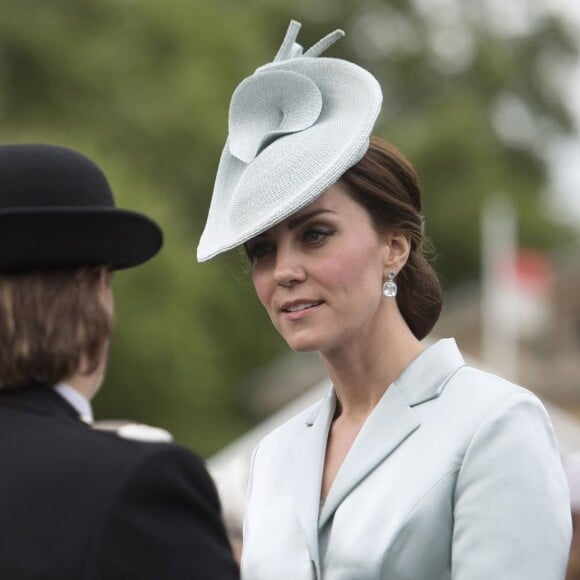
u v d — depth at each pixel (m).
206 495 7.22
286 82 8.56
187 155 77.44
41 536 6.90
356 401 8.69
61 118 76.44
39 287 7.22
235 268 9.31
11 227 7.15
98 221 7.27
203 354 68.25
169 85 78.94
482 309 87.50
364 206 8.38
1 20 77.12
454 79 107.69
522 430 8.08
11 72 77.44
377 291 8.43
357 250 8.32
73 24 79.62
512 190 101.88
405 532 7.98
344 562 8.07
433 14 110.75
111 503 6.92
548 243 100.25
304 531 8.38
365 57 106.25
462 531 7.93
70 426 7.21
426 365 8.49
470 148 96.75
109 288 7.48
